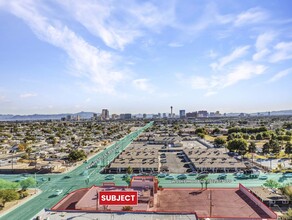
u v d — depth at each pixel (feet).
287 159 478.18
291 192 255.29
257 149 563.07
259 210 242.37
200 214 234.58
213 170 404.98
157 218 181.37
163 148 613.11
